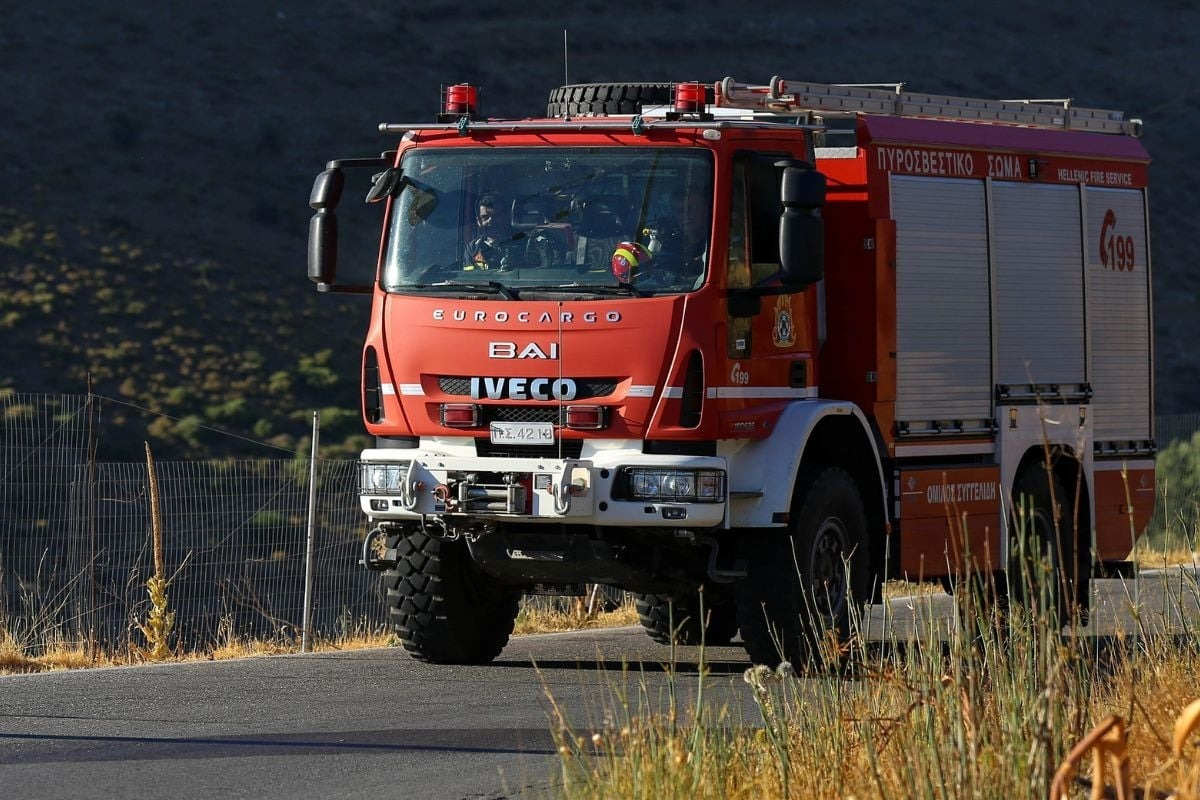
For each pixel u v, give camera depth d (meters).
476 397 35.38
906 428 40.69
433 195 36.75
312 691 35.75
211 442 142.88
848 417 38.69
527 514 34.84
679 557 37.44
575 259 35.44
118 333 163.25
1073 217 47.12
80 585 54.78
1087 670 21.78
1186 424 91.50
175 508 75.50
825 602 37.44
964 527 23.36
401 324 36.16
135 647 45.91
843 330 40.03
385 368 36.34
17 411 125.56
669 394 34.44
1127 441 49.06
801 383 37.72
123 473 74.94
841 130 40.19
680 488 34.41
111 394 149.75
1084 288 47.31
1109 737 16.77
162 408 148.75
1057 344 46.25
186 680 37.22
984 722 20.66
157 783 26.36
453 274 36.19
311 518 47.00
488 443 35.56
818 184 34.44
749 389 35.88
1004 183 44.50
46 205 187.12
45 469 73.31
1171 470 80.00
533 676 38.19
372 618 63.53
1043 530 45.41
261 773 27.14
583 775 23.23
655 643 46.16
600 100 42.50
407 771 27.38
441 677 38.06
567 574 36.66
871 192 39.97
